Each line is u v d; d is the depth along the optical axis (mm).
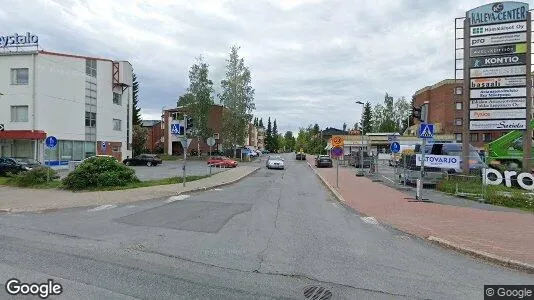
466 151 20703
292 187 21344
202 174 29406
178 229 9312
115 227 9547
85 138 40969
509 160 22344
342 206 13961
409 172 21531
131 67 49219
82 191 17141
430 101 77000
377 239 8641
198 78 62719
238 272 6047
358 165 45031
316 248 7691
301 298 5035
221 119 69688
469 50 20734
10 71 35531
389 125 92188
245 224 10070
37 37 36219
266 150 146625
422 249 7781
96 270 6023
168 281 5562
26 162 28156
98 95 43031
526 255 7039
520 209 13203
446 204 14156
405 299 5082
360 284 5617
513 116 20094
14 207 12883
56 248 7387
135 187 18453
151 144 81625
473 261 6957
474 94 20656
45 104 36125
